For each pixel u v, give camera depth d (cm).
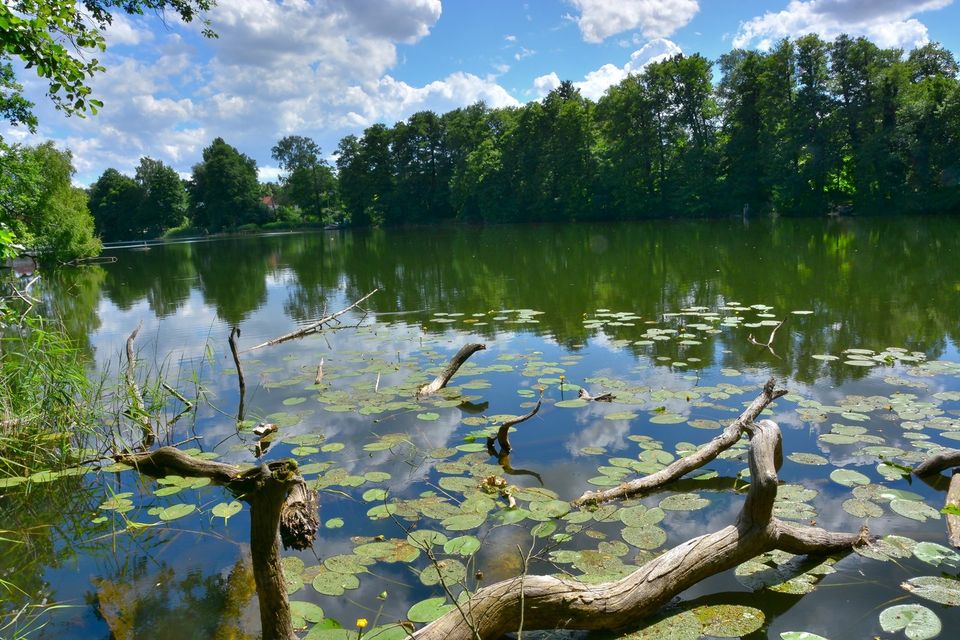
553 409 550
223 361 800
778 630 259
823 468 410
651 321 924
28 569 343
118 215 6925
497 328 927
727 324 872
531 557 319
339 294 1387
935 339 741
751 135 3956
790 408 523
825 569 301
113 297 1505
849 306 957
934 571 295
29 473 470
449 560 320
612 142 4538
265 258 2575
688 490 395
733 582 295
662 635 259
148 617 293
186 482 446
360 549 332
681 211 4262
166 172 6806
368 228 6050
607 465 431
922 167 3275
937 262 1389
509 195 5053
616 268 1594
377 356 786
